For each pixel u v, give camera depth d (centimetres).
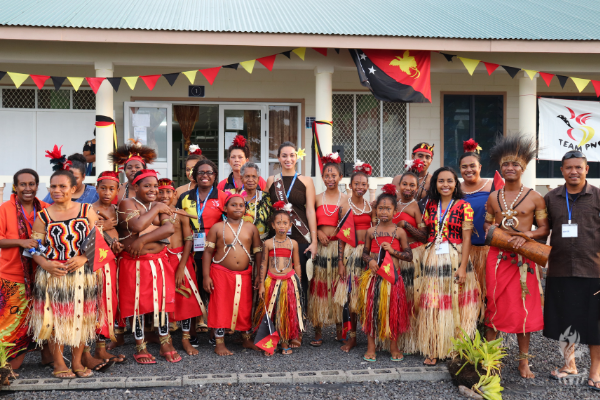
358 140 897
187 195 470
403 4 883
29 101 841
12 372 357
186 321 439
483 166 905
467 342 367
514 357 435
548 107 757
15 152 837
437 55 738
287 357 427
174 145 923
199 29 642
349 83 887
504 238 385
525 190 403
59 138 846
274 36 655
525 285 386
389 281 415
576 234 380
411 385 371
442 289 406
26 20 639
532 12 838
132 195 436
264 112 881
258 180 501
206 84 862
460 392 358
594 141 758
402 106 898
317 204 479
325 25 701
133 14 720
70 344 362
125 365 404
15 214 381
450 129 902
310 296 471
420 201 460
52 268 359
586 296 377
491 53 737
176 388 361
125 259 411
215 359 420
